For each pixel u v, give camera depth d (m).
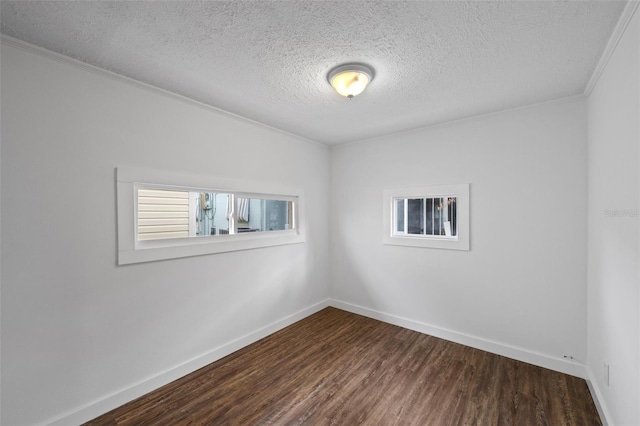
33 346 1.56
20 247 1.52
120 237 1.88
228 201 2.73
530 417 1.74
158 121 2.10
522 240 2.43
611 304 1.61
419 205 3.15
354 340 2.83
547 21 1.35
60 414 1.64
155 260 2.06
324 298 3.79
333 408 1.84
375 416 1.77
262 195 2.99
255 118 2.74
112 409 1.83
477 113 2.59
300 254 3.39
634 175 1.28
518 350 2.43
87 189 1.76
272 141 3.03
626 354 1.39
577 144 2.19
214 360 2.43
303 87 2.07
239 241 2.66
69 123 1.69
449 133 2.83
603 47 1.56
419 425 1.69
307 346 2.70
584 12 1.29
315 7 1.26
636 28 1.23
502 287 2.53
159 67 1.80
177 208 2.73
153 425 1.70
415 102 2.33
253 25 1.39
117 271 1.88
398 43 1.54
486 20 1.34
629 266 1.35
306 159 3.48
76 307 1.71
